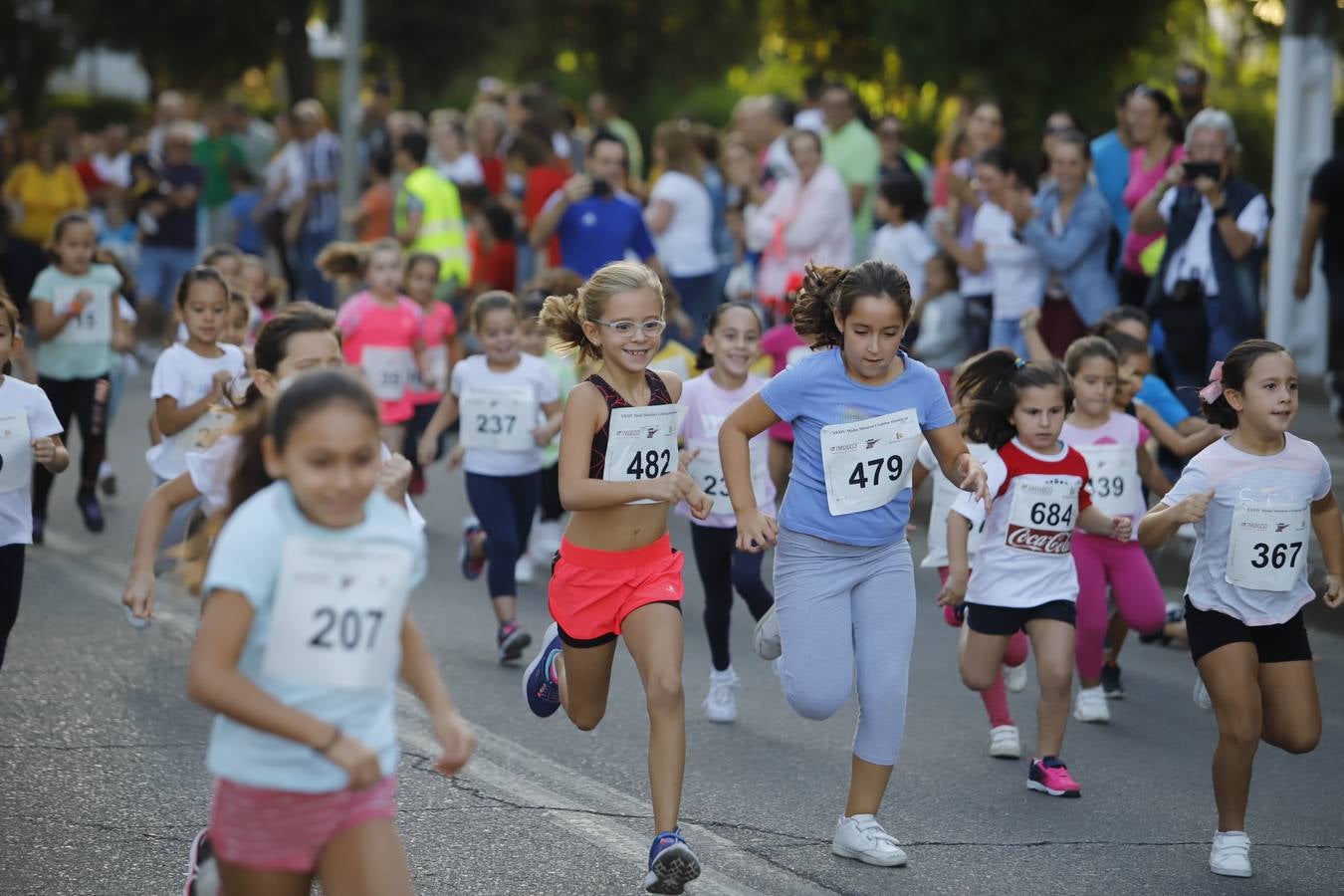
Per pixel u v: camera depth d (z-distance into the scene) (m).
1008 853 15.01
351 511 9.54
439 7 96.06
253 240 57.56
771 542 14.77
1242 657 14.70
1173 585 25.50
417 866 14.21
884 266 14.65
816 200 32.72
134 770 16.52
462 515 31.75
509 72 105.69
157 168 51.25
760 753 18.06
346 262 29.39
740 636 23.56
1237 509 14.67
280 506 9.57
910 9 49.47
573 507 14.39
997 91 48.97
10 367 28.42
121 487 32.81
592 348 15.48
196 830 14.87
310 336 13.73
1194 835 15.65
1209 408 15.38
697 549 19.38
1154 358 27.47
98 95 118.12
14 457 16.41
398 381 29.02
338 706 9.59
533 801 16.05
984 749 18.41
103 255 28.47
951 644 23.22
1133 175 29.55
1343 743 18.72
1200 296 26.39
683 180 36.72
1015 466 17.23
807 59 71.00
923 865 14.65
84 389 28.41
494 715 19.09
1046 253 28.52
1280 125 35.22
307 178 53.06
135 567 12.61
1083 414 19.89
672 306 30.58
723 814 15.91
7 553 16.41
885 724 14.74
